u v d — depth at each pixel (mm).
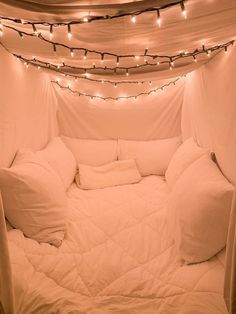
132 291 1073
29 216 1406
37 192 1442
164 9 912
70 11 894
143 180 2479
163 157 2588
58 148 2330
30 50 1463
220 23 1073
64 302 986
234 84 1478
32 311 980
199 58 1721
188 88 2445
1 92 1532
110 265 1214
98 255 1295
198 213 1278
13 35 1289
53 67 1812
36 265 1183
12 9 901
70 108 2664
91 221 1633
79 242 1415
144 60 1556
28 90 1953
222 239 1236
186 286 1086
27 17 953
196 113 2258
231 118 1540
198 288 1071
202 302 996
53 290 1063
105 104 2682
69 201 1947
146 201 1927
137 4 858
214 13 973
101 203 1904
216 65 1740
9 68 1619
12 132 1701
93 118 2721
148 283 1111
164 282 1121
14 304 956
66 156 2338
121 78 2006
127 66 1699
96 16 930
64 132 2742
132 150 2652
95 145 2680
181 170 2004
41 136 2279
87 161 2602
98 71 1837
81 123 2723
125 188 2256
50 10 891
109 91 2615
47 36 1183
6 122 1612
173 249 1354
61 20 967
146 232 1499
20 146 1845
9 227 1402
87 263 1239
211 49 1483
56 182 1711
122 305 1009
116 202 1925
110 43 1234
